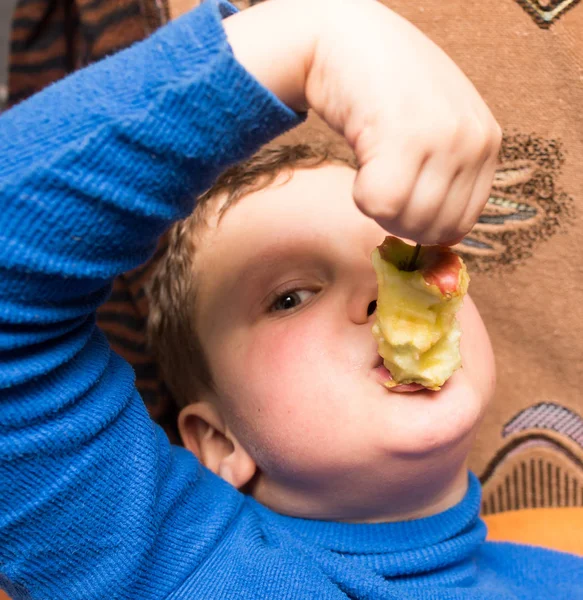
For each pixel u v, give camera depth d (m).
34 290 0.50
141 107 0.47
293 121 0.49
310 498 0.72
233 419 0.74
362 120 0.47
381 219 0.47
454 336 0.63
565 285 0.85
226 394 0.73
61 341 0.55
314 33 0.50
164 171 0.49
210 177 0.51
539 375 0.88
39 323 0.52
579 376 0.86
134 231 0.51
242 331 0.71
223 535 0.66
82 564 0.57
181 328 0.79
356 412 0.65
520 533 0.90
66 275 0.50
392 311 0.59
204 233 0.74
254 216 0.72
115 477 0.57
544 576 0.80
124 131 0.48
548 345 0.87
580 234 0.83
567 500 0.90
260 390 0.69
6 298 0.50
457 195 0.48
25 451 0.53
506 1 0.81
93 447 0.56
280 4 0.52
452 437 0.64
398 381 0.63
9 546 0.55
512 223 0.85
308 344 0.67
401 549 0.70
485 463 0.92
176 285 0.78
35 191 0.48
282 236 0.70
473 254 0.86
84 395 0.57
